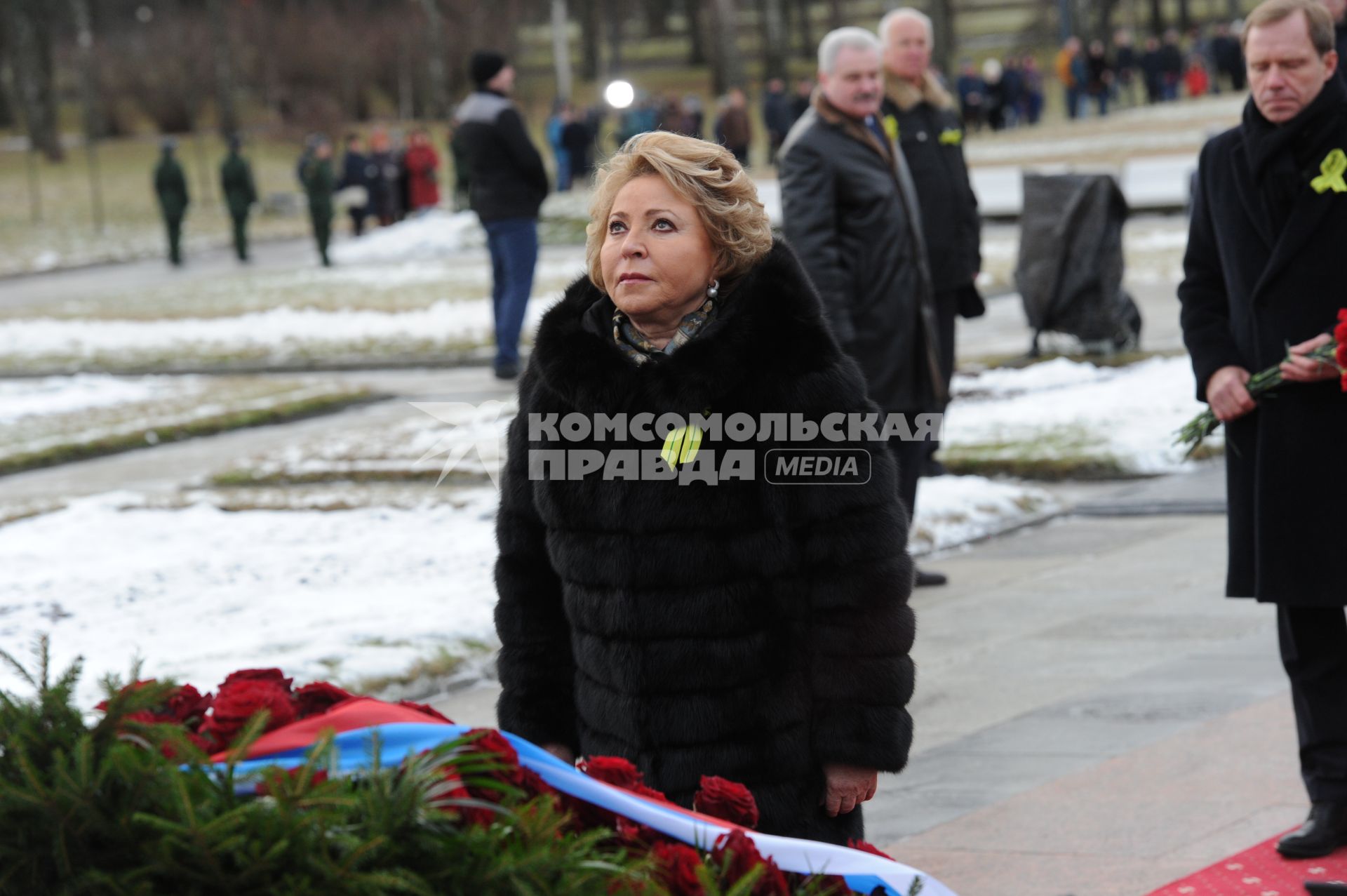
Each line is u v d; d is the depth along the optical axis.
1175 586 10.98
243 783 3.03
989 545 12.77
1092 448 15.22
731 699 4.36
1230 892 6.00
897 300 10.70
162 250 53.66
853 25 132.62
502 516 4.81
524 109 97.00
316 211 44.81
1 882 2.91
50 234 58.88
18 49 83.69
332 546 13.45
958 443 15.93
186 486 16.94
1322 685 6.36
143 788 2.93
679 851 3.32
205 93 91.50
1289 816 6.75
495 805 3.16
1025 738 8.04
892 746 4.34
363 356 26.83
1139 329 20.70
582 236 46.81
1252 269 6.39
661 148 4.48
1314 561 6.23
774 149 65.12
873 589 4.35
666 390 4.31
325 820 2.92
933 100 11.97
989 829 6.86
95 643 10.38
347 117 92.94
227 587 12.13
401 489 16.00
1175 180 42.62
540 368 4.47
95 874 2.86
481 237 47.94
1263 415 6.36
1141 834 6.67
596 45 116.06
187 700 3.58
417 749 3.21
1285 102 6.23
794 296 4.36
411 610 11.07
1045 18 118.38
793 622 4.40
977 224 12.12
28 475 18.55
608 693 4.45
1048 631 10.06
